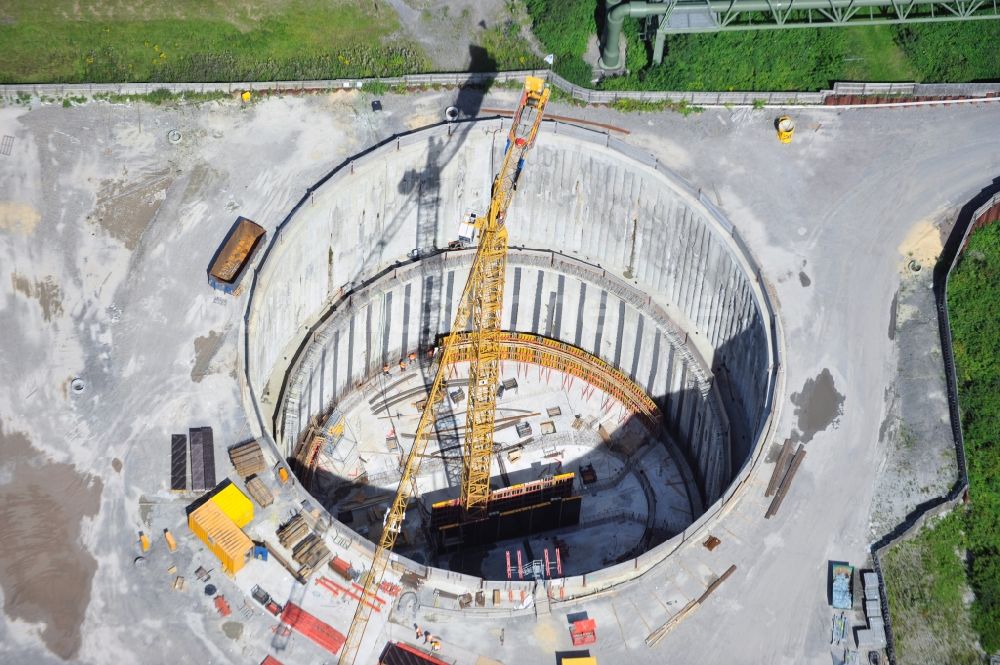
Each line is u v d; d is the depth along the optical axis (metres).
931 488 115.81
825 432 118.75
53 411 115.62
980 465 118.06
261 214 129.50
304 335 134.75
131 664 102.56
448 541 131.00
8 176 128.88
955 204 132.25
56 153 130.88
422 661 103.94
